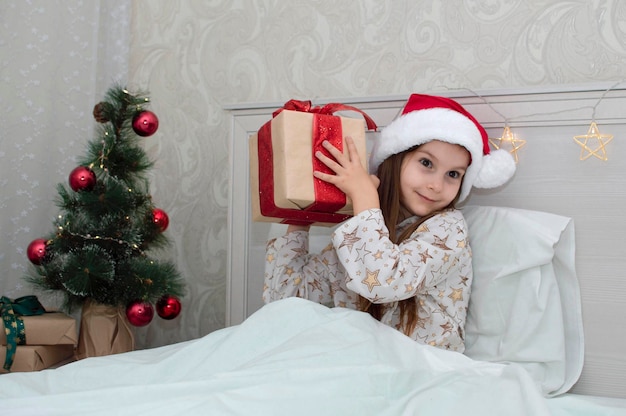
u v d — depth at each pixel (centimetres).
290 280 125
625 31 134
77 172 135
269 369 80
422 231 113
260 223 146
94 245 136
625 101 120
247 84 164
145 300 139
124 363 92
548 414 69
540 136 125
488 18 143
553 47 138
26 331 128
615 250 119
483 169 118
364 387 80
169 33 172
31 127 159
